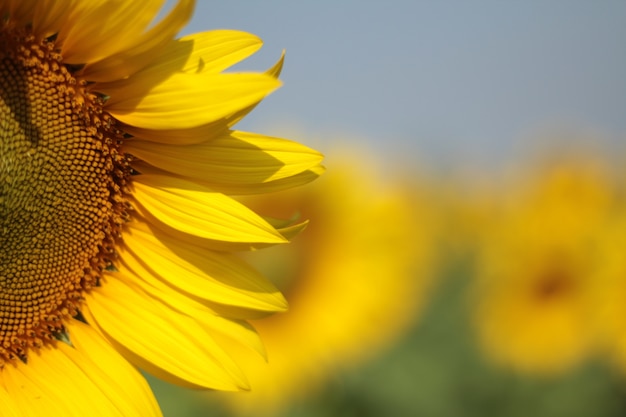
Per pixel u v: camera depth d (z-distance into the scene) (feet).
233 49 2.26
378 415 3.94
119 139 2.33
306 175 2.33
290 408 3.62
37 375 2.36
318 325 3.59
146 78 2.25
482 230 5.33
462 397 4.29
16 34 2.26
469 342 4.44
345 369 3.81
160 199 2.34
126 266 2.38
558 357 3.97
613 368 4.31
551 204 4.06
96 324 2.38
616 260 3.82
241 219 2.31
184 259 2.36
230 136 2.30
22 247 2.35
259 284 2.35
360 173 3.72
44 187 2.33
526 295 4.04
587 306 3.87
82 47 2.26
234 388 2.33
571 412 4.29
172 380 2.34
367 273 3.64
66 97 2.30
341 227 3.68
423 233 3.91
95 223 2.36
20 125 2.30
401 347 4.21
